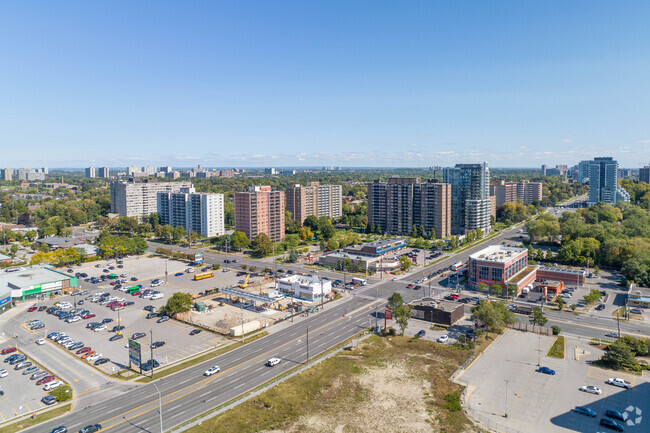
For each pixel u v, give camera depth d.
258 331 157.00
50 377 121.38
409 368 125.31
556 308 179.75
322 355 135.12
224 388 114.50
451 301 181.12
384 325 162.12
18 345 146.75
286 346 142.88
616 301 187.38
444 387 114.69
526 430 95.44
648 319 164.75
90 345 145.12
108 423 98.19
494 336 150.75
